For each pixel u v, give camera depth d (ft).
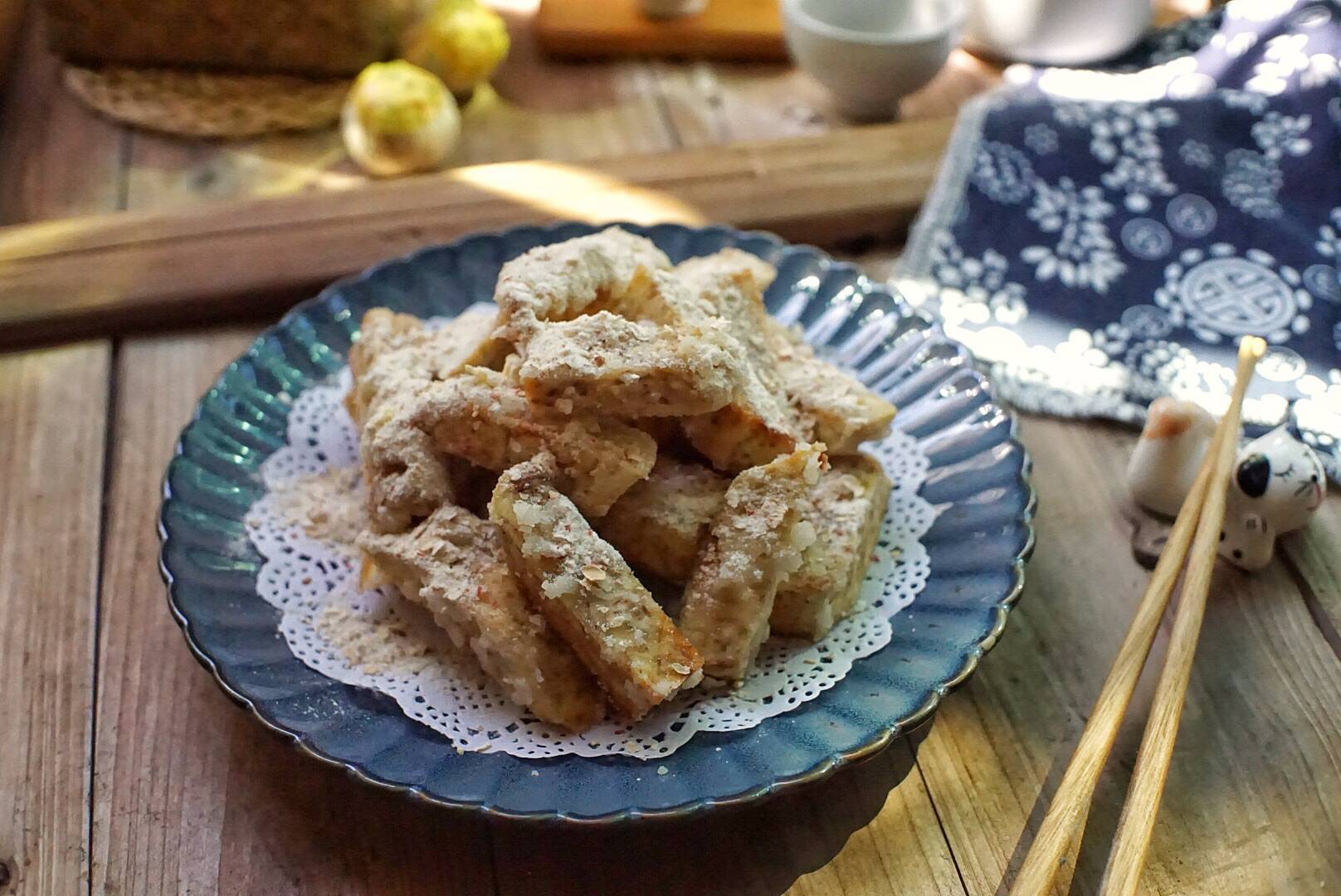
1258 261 1.75
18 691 1.41
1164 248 1.78
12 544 1.52
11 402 1.65
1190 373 1.66
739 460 1.42
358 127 1.91
